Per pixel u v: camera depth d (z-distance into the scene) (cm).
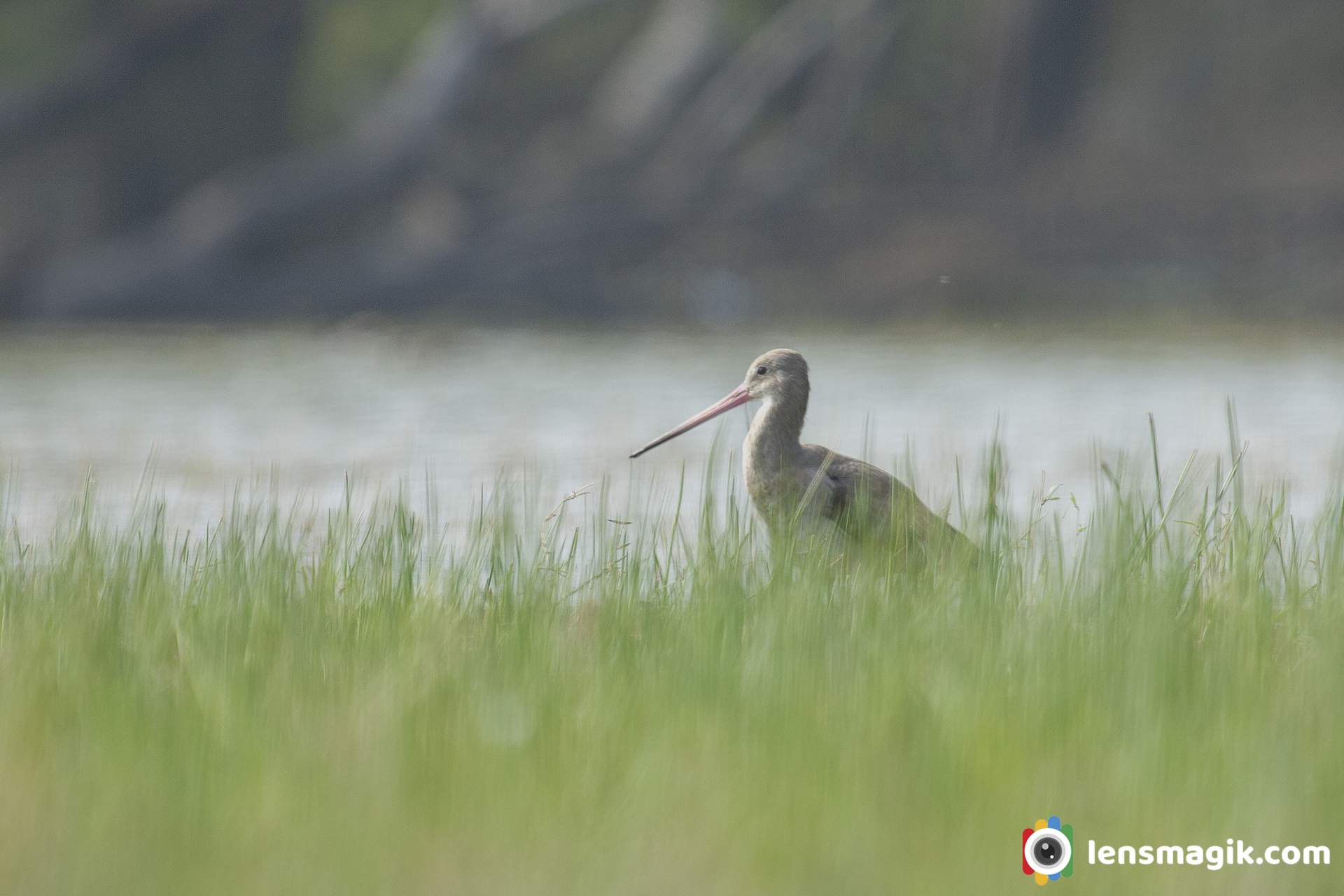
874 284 5044
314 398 3269
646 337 4466
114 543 1380
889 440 2600
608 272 5078
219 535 1476
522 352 4141
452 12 5781
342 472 2286
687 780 788
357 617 1105
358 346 4256
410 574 1212
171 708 879
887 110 5812
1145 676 913
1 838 743
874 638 994
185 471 2308
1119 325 4650
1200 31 6188
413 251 4969
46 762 832
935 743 827
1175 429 2728
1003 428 2736
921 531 1288
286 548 1308
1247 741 833
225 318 4850
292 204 4822
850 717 858
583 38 5922
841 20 5009
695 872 712
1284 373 3597
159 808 765
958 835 744
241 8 4962
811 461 1401
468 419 2930
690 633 1022
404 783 789
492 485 2133
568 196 5078
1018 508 1933
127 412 3050
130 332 4628
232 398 3288
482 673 952
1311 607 1145
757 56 5078
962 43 6009
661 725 855
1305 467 2239
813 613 1045
